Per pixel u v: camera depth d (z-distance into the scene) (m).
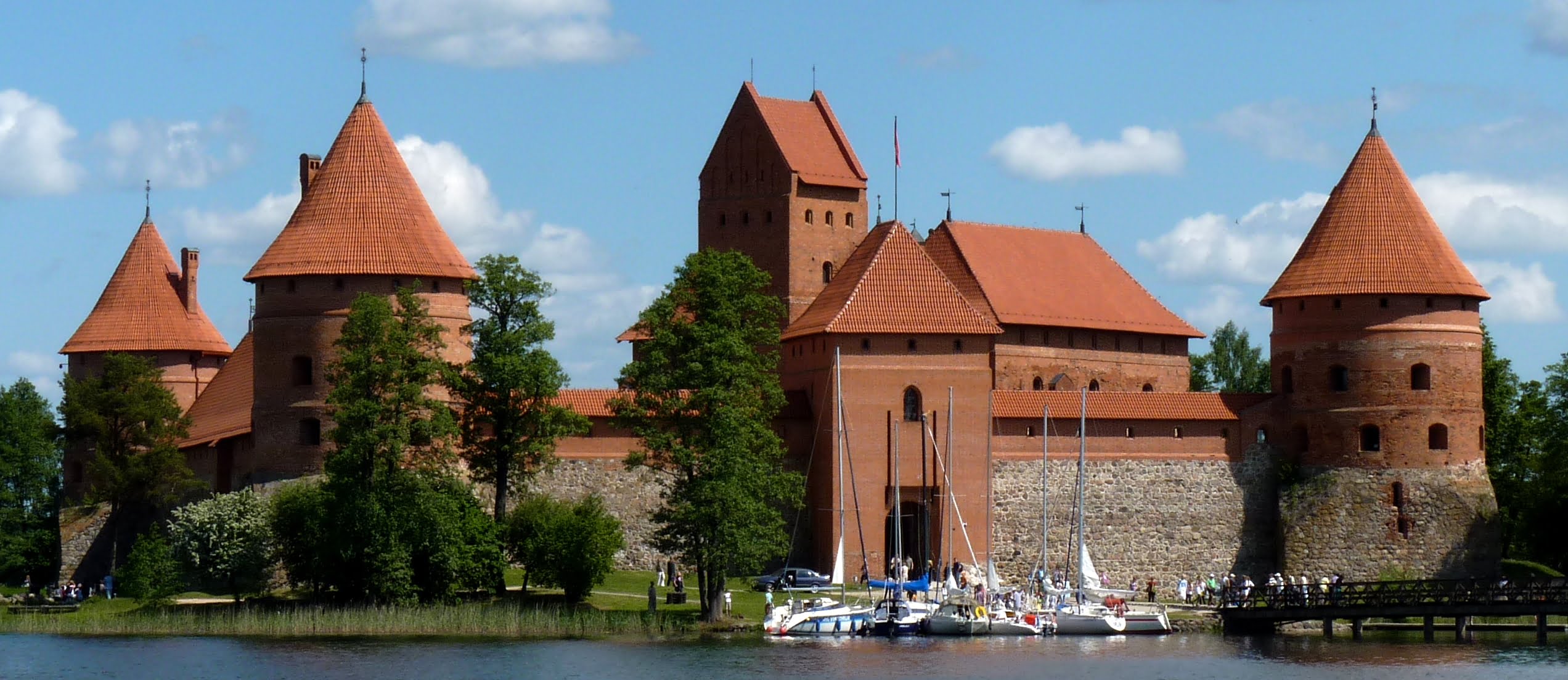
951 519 134.88
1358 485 140.12
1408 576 138.25
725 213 157.25
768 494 125.44
